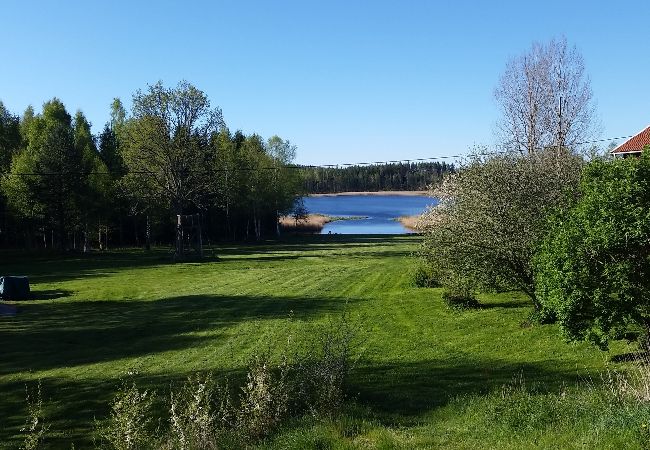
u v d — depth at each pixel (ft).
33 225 190.49
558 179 52.85
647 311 34.12
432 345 51.37
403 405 33.53
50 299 97.66
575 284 33.76
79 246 218.59
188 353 56.39
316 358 41.75
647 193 32.09
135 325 72.95
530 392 32.89
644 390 26.50
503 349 47.39
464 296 68.64
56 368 52.75
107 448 31.07
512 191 52.75
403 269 122.01
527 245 50.47
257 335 62.54
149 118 161.58
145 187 173.78
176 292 101.91
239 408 31.94
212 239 254.68
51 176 177.88
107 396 42.70
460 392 35.55
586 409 24.73
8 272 138.21
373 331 59.82
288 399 30.55
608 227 32.14
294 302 85.35
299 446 23.76
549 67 111.86
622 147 97.76
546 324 53.01
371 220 375.04
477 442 23.49
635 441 19.24
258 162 248.73
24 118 246.68
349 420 27.55
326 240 240.12
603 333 34.17
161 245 242.58
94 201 188.44
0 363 55.26
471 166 56.70
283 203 267.59
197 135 168.76
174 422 27.66
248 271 131.64
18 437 34.35
